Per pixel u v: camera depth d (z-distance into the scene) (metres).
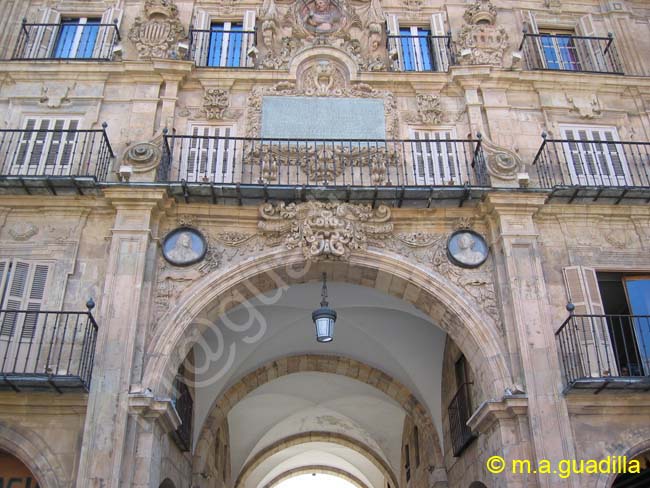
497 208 12.23
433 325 15.82
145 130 13.29
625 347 11.24
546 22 15.91
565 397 10.79
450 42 15.04
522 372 10.99
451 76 14.25
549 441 10.38
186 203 12.28
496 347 11.38
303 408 21.61
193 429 15.42
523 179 12.36
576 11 16.11
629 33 15.73
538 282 11.72
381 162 13.23
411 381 16.92
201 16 15.20
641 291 12.38
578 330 11.52
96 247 11.90
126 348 10.67
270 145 13.07
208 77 14.08
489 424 11.22
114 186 11.82
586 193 12.42
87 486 9.57
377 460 22.98
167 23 14.59
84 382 10.08
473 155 13.25
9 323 11.14
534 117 14.15
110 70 13.86
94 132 13.15
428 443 16.77
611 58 15.21
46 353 10.94
